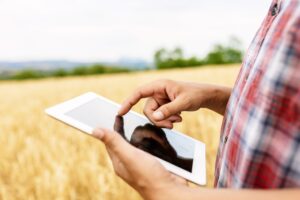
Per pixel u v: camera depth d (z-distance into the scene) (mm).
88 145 5043
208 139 4672
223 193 648
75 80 24062
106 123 1186
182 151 1181
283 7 783
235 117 855
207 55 55219
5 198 3631
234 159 822
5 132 6410
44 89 18344
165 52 55062
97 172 3701
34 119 7672
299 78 650
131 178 792
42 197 3490
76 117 1138
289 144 651
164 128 1323
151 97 1405
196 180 1021
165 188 720
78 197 3602
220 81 13219
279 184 667
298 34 661
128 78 20422
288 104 661
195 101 1302
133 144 1079
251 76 814
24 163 4152
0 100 13852
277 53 698
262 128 702
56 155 4430
